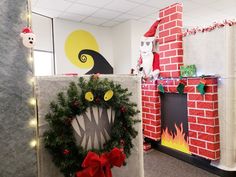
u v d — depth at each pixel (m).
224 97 2.14
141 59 3.11
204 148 2.28
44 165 1.24
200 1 3.96
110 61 5.62
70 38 4.94
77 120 1.14
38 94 1.21
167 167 2.43
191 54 2.46
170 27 2.63
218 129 2.21
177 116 2.66
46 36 4.68
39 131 1.22
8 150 1.11
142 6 4.14
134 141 1.59
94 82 1.24
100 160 1.09
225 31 2.09
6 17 1.10
